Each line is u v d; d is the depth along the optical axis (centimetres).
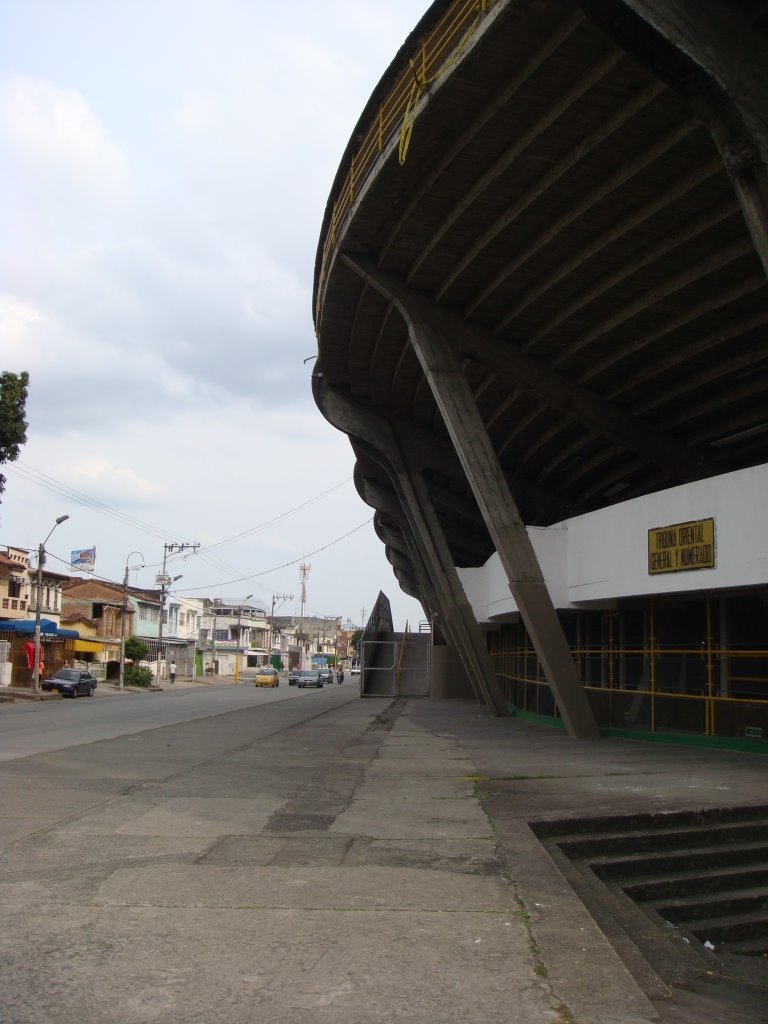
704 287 1659
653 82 1205
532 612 1941
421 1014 430
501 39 1209
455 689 4378
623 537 1883
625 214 1531
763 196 941
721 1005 560
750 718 1675
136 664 7331
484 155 1489
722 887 862
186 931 554
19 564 5800
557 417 2539
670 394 2108
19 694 4656
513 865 732
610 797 1081
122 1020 419
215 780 1251
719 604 1969
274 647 14125
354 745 1816
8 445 3803
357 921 577
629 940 625
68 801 1052
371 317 2333
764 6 962
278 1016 425
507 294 1919
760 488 1482
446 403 2011
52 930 554
